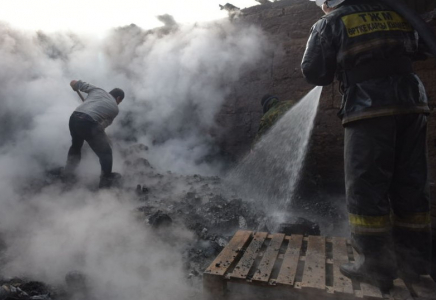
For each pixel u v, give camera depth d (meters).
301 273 2.12
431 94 3.44
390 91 1.84
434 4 3.12
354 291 1.85
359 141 1.89
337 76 2.05
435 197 3.27
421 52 2.03
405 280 1.96
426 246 1.95
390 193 2.03
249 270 2.07
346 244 2.42
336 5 2.06
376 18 1.90
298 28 5.13
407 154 1.93
